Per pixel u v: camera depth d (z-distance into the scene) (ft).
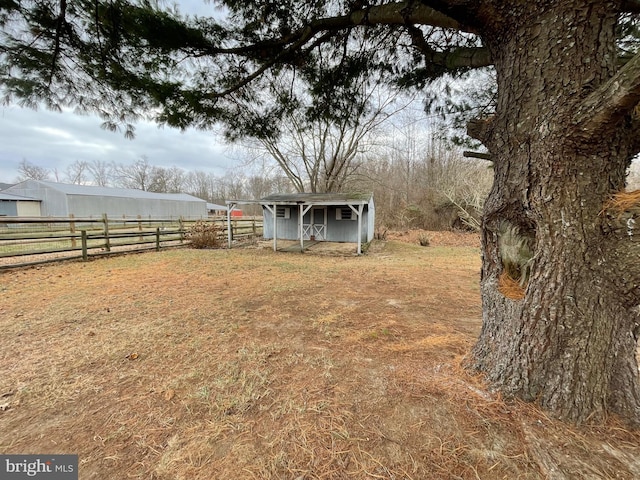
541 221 4.58
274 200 33.91
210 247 34.30
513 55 4.62
